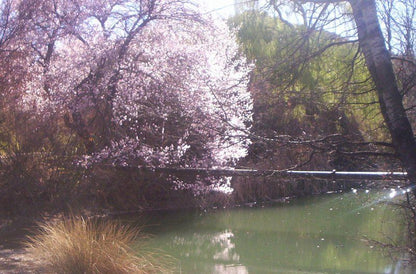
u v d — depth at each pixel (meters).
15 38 11.79
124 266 6.30
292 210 14.47
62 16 12.52
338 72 7.54
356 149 8.30
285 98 7.62
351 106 7.61
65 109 11.70
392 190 9.80
